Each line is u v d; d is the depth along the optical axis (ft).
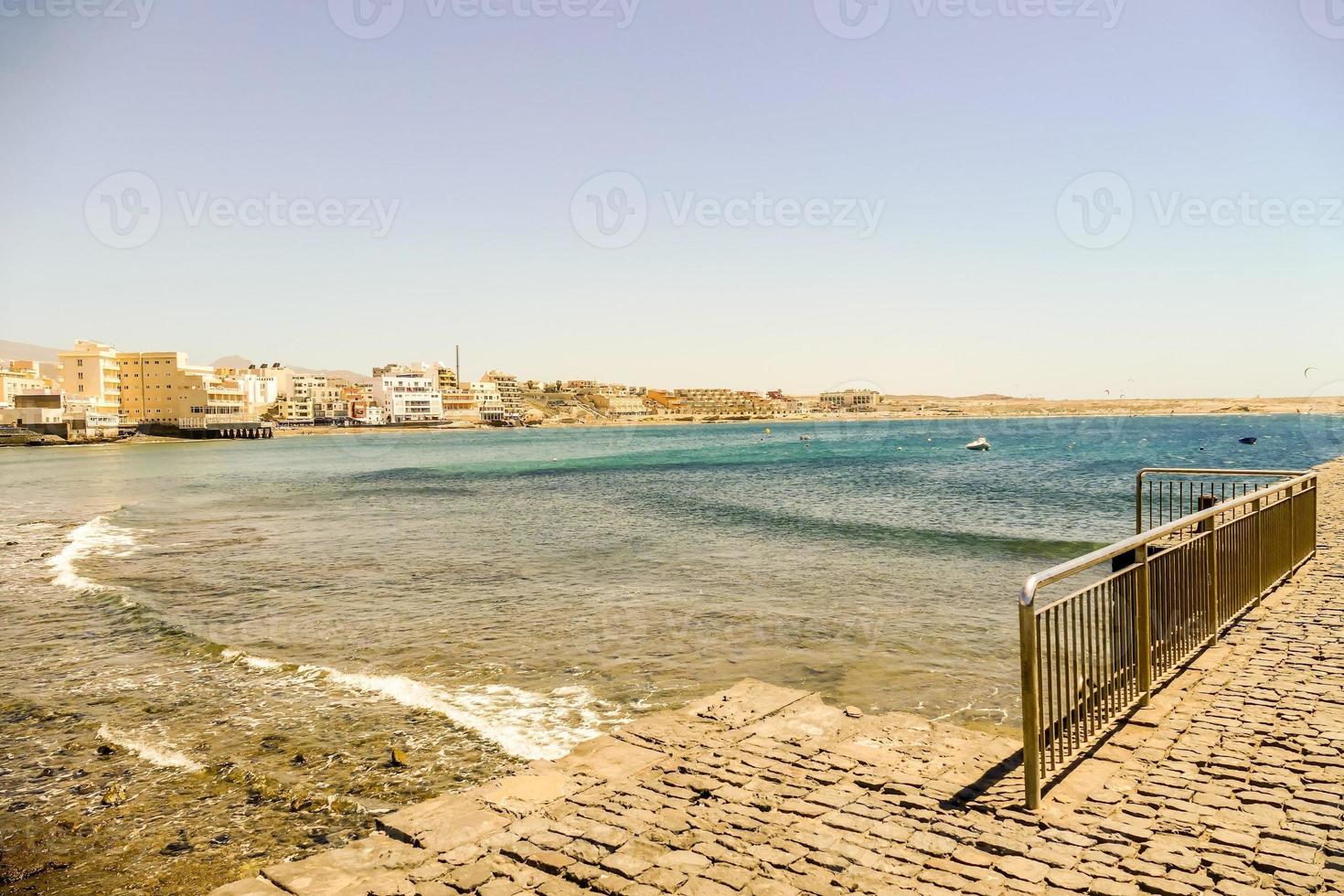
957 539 79.41
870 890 12.98
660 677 36.96
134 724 33.04
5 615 54.34
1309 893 12.09
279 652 43.45
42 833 24.06
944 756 19.19
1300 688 21.12
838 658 38.88
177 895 20.52
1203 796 15.60
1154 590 22.15
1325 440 376.48
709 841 15.17
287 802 25.62
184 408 548.31
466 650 42.52
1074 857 13.66
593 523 101.45
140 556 81.46
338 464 301.84
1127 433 509.76
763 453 344.90
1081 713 18.69
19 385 491.31
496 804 17.60
